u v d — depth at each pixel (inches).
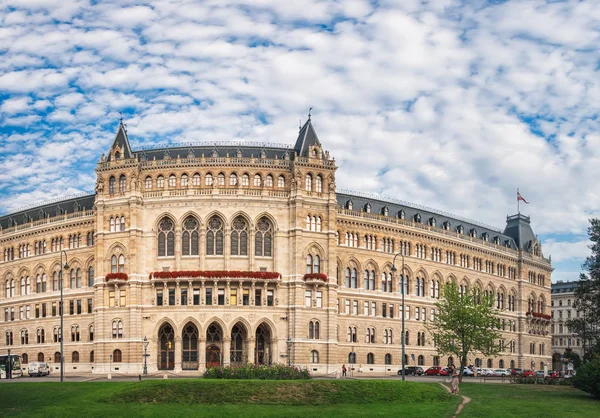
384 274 6127.0
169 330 5231.3
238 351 5221.5
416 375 5669.3
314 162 5497.1
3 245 6496.1
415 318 6279.5
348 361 5762.8
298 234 5319.9
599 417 2861.7
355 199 6171.3
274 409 2913.4
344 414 2815.0
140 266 5280.5
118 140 5590.6
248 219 5310.0
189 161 5374.0
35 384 3430.1
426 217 6707.7
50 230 6107.3
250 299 5196.9
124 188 5433.1
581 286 5575.8
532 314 7618.1
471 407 3080.7
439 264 6555.1
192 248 5285.4
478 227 7352.4
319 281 5305.1
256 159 5423.2
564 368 7795.3
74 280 5920.3
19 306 6284.5
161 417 2652.6
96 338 5280.5
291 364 5167.3
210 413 2748.5
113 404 2945.4
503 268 7411.4
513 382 4549.7
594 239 5531.5
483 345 4756.4
